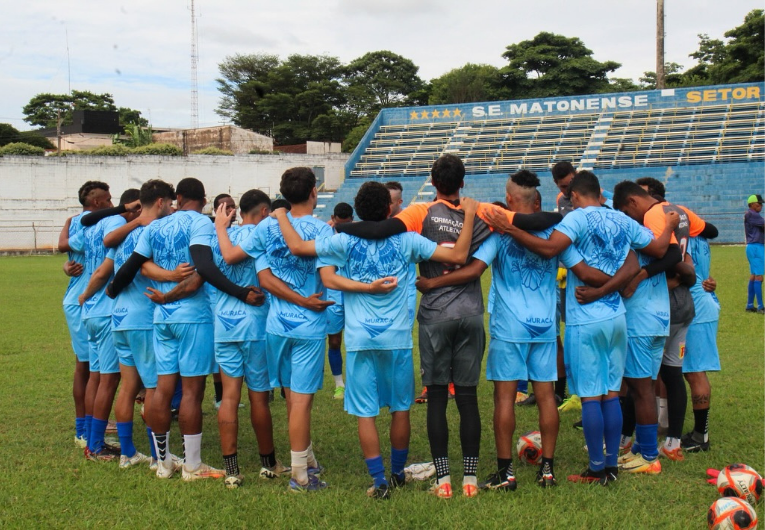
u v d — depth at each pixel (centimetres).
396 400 446
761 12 4388
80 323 548
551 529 377
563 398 662
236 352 470
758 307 1128
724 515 370
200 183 508
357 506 414
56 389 731
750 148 3056
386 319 434
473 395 445
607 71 5544
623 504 411
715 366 511
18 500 434
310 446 476
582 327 445
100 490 453
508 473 441
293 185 460
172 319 470
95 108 6831
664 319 462
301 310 453
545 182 3234
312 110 5997
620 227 450
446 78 5584
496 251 444
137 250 480
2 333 1085
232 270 487
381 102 6388
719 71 4547
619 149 3303
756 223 1116
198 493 445
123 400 505
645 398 466
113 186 3581
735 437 536
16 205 3375
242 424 623
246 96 5959
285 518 400
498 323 449
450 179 448
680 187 2969
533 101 3731
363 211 440
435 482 448
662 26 3403
